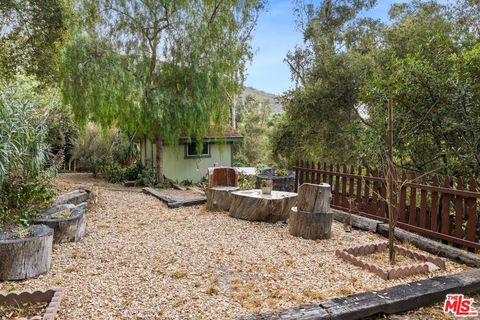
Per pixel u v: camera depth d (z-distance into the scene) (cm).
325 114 1149
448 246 422
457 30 778
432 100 517
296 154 1345
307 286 325
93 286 318
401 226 498
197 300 293
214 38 1061
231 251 424
